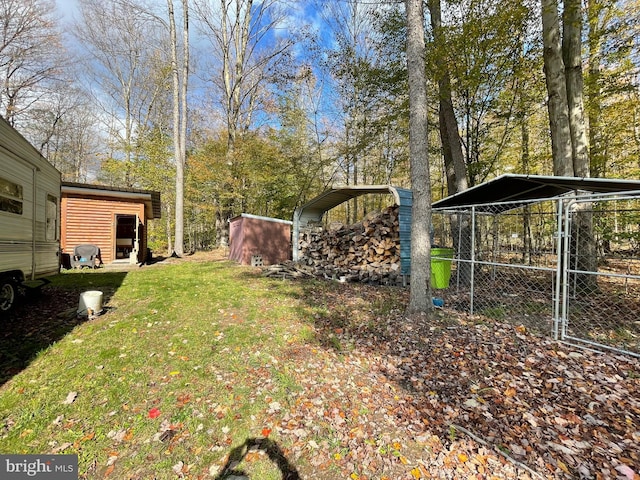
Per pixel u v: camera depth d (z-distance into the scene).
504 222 11.18
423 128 4.61
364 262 8.18
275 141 16.50
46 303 5.42
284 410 2.54
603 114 9.61
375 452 2.13
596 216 9.22
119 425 2.29
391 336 4.04
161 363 3.23
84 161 24.41
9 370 3.02
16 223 4.67
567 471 1.92
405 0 4.73
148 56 20.42
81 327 4.22
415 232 4.65
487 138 10.27
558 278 3.79
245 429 2.31
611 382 2.81
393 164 16.89
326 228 9.98
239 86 17.05
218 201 17.19
